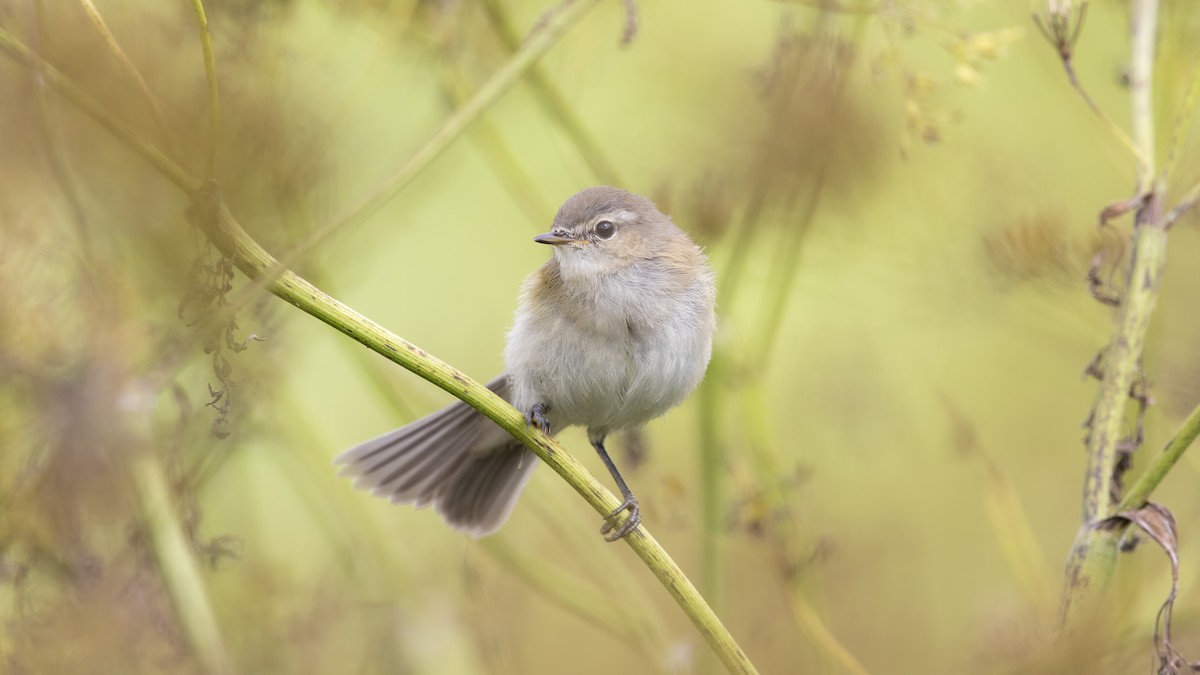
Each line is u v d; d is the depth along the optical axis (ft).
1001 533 35.60
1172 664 21.53
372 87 35.65
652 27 40.16
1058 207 36.45
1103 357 26.20
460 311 44.47
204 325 20.31
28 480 26.23
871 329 42.80
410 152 34.63
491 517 30.45
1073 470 44.16
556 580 34.99
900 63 31.65
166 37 28.48
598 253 30.58
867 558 41.68
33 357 26.43
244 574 32.45
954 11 33.88
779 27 36.29
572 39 37.76
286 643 31.81
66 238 27.37
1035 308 37.81
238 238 20.27
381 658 33.01
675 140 39.22
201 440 30.17
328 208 30.12
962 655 35.83
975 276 38.01
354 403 42.73
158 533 27.12
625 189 33.76
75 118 26.61
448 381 22.12
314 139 29.73
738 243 35.58
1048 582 35.47
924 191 38.32
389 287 44.57
